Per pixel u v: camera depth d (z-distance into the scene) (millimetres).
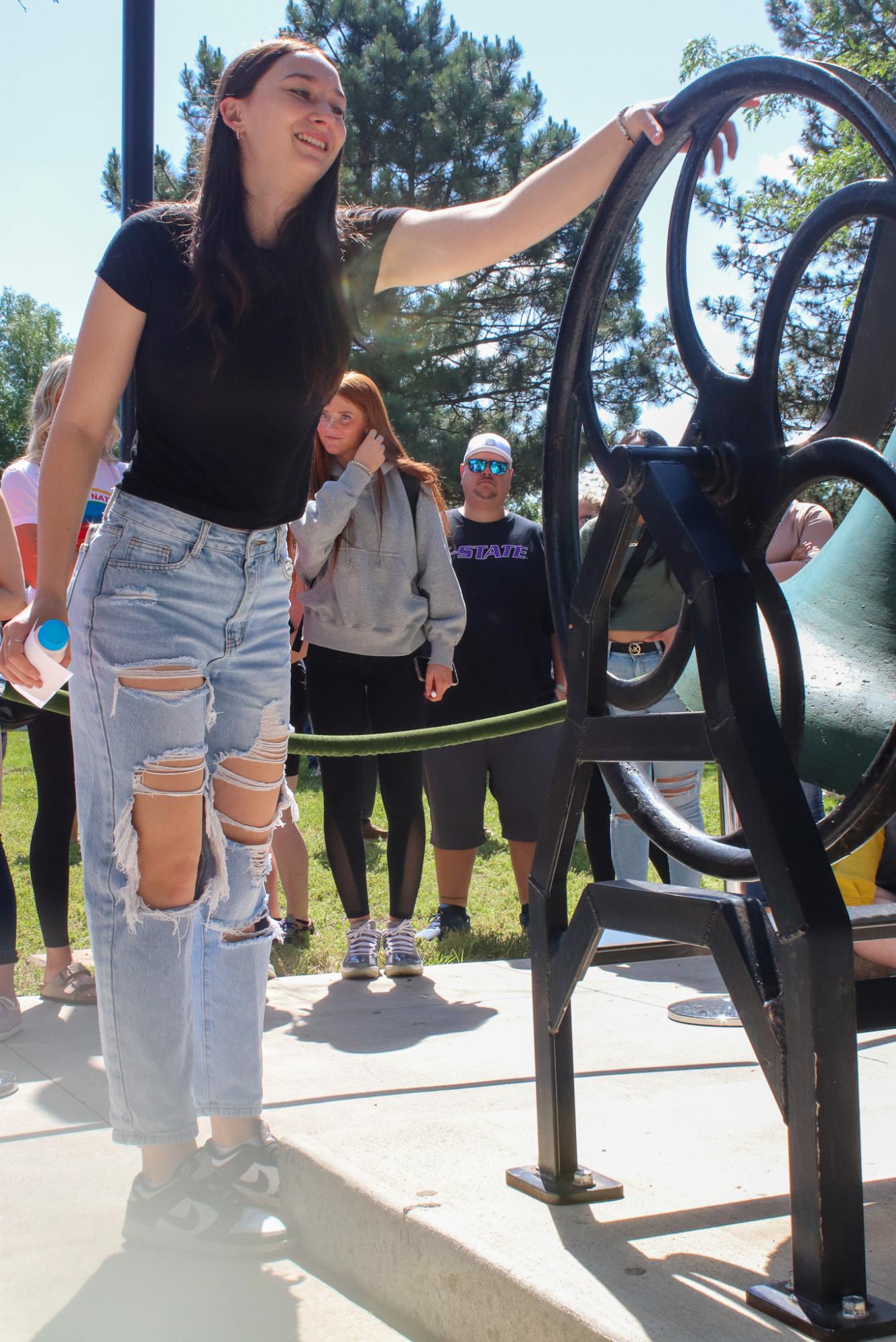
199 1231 1602
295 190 1567
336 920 4648
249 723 1733
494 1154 1534
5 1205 1794
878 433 1412
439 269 1761
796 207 11508
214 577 1629
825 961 1072
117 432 3150
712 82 1350
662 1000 3074
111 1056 1622
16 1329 1418
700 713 1209
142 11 3109
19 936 4242
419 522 3533
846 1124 1077
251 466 1619
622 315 17453
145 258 1555
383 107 17172
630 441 3320
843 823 1241
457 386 17141
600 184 1607
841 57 13031
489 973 3496
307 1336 1376
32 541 3035
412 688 3543
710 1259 1209
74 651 1617
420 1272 1347
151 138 3141
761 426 1295
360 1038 2744
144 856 1609
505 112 17469
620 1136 1585
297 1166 1601
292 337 1572
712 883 4516
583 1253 1226
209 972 1738
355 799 3492
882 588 1643
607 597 1396
